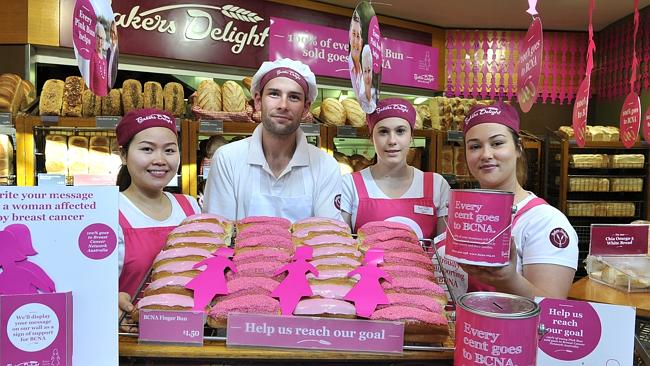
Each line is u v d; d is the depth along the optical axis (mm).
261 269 1001
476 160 1428
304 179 1834
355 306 888
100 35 1307
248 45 3818
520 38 4977
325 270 987
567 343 844
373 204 2111
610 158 3969
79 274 760
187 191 2713
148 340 871
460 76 4977
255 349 861
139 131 1508
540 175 4219
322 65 4191
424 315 881
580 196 4047
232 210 1825
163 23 3459
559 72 5062
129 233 1473
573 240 1300
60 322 736
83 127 2533
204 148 2975
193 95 3002
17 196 727
